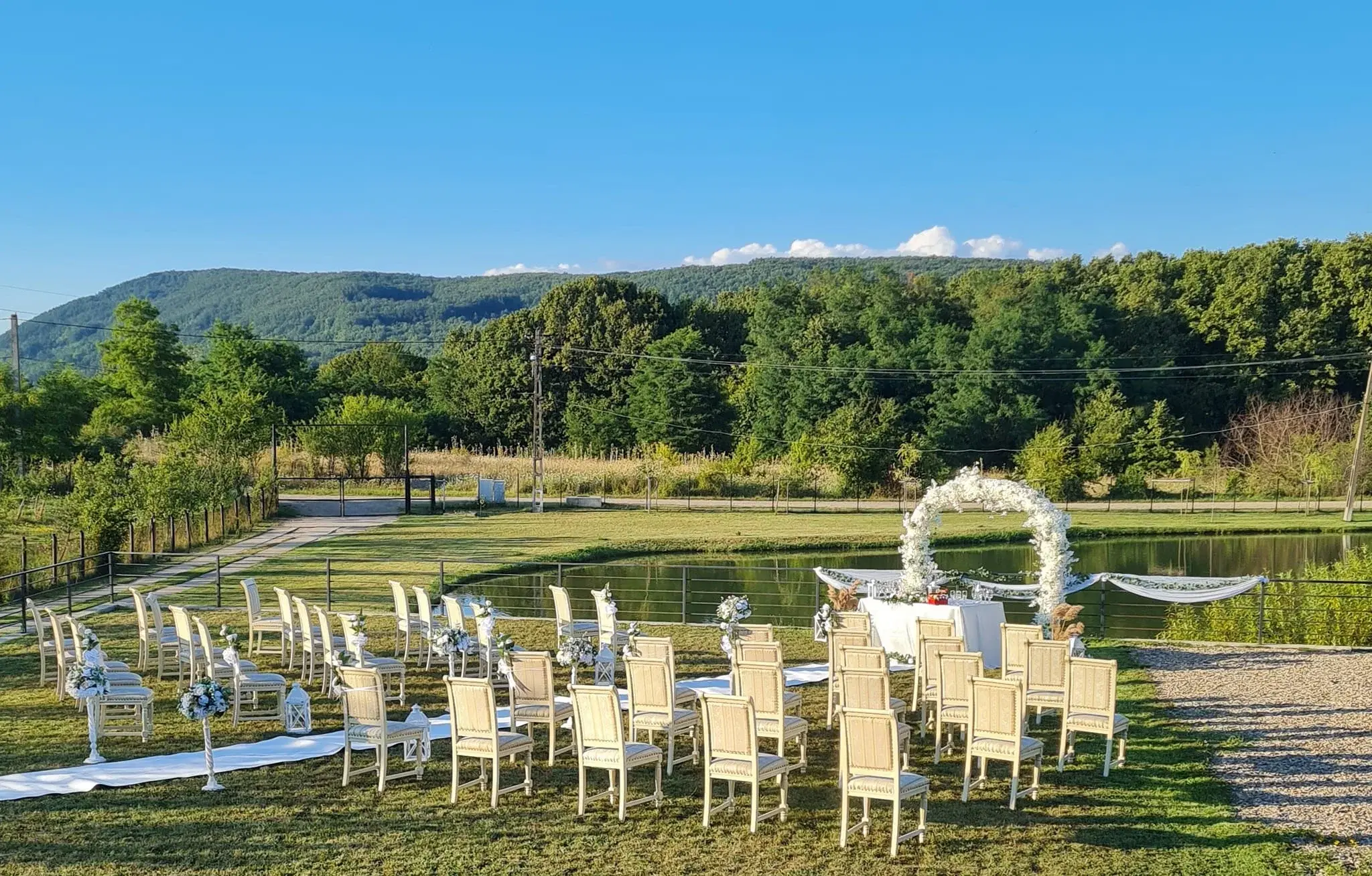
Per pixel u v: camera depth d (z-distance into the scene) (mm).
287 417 80750
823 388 78750
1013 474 68250
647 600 27562
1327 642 20312
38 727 13008
